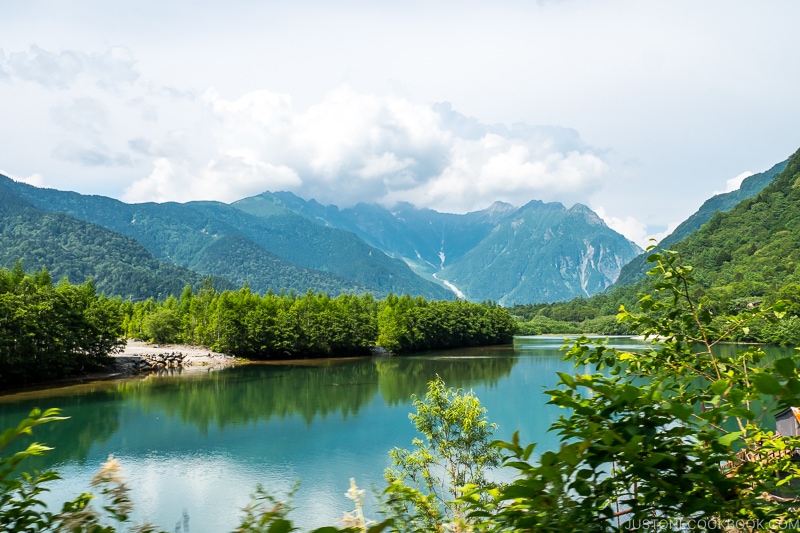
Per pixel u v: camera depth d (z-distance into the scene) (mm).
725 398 2611
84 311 72438
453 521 2867
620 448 2314
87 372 69875
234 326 96500
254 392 55938
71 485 25141
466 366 82938
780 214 172375
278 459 31812
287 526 2291
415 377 68625
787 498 2670
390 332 109688
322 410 46312
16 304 60219
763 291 108438
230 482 27688
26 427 2547
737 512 2473
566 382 2670
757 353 4078
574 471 2410
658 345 4430
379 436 37188
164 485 27172
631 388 2506
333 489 26453
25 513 2629
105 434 37531
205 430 38875
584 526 2359
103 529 2650
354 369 79375
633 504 2531
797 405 2135
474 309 139375
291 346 97375
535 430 35469
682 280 4406
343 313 107312
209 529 21859
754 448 3357
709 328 4344
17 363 59312
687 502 2385
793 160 199625
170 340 110188
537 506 2373
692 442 2600
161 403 49406
